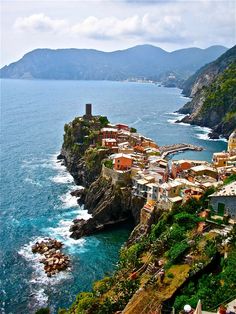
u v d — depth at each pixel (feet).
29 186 537.65
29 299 304.30
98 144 593.83
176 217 311.88
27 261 352.90
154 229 330.34
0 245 379.35
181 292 225.56
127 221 444.14
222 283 209.26
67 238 399.03
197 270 232.73
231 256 222.89
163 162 505.25
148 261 281.95
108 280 287.07
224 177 409.90
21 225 422.00
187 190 374.22
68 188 535.60
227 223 283.18
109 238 405.59
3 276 330.95
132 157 493.77
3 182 548.72
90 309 252.42
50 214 451.53
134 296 233.14
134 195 434.30
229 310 172.24
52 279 328.49
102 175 477.36
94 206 456.04
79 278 330.75
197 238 268.21
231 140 611.47
